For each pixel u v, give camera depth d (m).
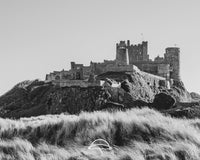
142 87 118.88
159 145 9.73
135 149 9.71
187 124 12.86
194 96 170.25
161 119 12.59
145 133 11.21
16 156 10.41
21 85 154.38
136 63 160.62
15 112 116.25
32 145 12.00
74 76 143.50
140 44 176.00
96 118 13.10
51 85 125.62
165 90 136.25
